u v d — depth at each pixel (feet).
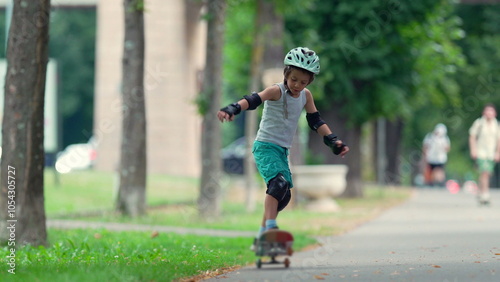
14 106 91.25
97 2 262.88
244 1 173.17
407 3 212.84
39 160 92.58
